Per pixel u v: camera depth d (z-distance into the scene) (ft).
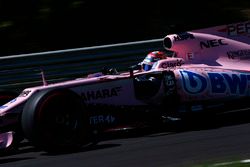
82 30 199.41
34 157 85.46
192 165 69.72
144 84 97.71
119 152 82.69
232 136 88.84
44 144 83.51
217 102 103.45
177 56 105.19
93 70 140.46
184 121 109.70
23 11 200.64
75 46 196.24
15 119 88.69
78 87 91.56
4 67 133.08
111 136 100.07
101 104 93.15
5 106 90.48
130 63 143.43
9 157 88.02
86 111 87.86
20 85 134.41
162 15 211.00
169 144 86.22
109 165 73.67
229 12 215.31
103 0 205.16
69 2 201.87
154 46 146.10
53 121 84.64
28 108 83.97
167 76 99.60
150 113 98.27
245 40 109.40
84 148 88.84
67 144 85.56
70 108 86.43
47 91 84.74
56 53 137.28
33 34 195.52
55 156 84.12
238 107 105.29
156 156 77.56
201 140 87.40
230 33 108.88
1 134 84.12
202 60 105.50
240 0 223.51
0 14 199.62
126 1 207.92
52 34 196.65
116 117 94.68
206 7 217.15
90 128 88.94
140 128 105.70
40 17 197.88
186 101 101.09
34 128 82.69
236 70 104.88
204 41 106.63
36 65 135.64
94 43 198.08
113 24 203.41
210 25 209.15
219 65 105.29
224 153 76.54
